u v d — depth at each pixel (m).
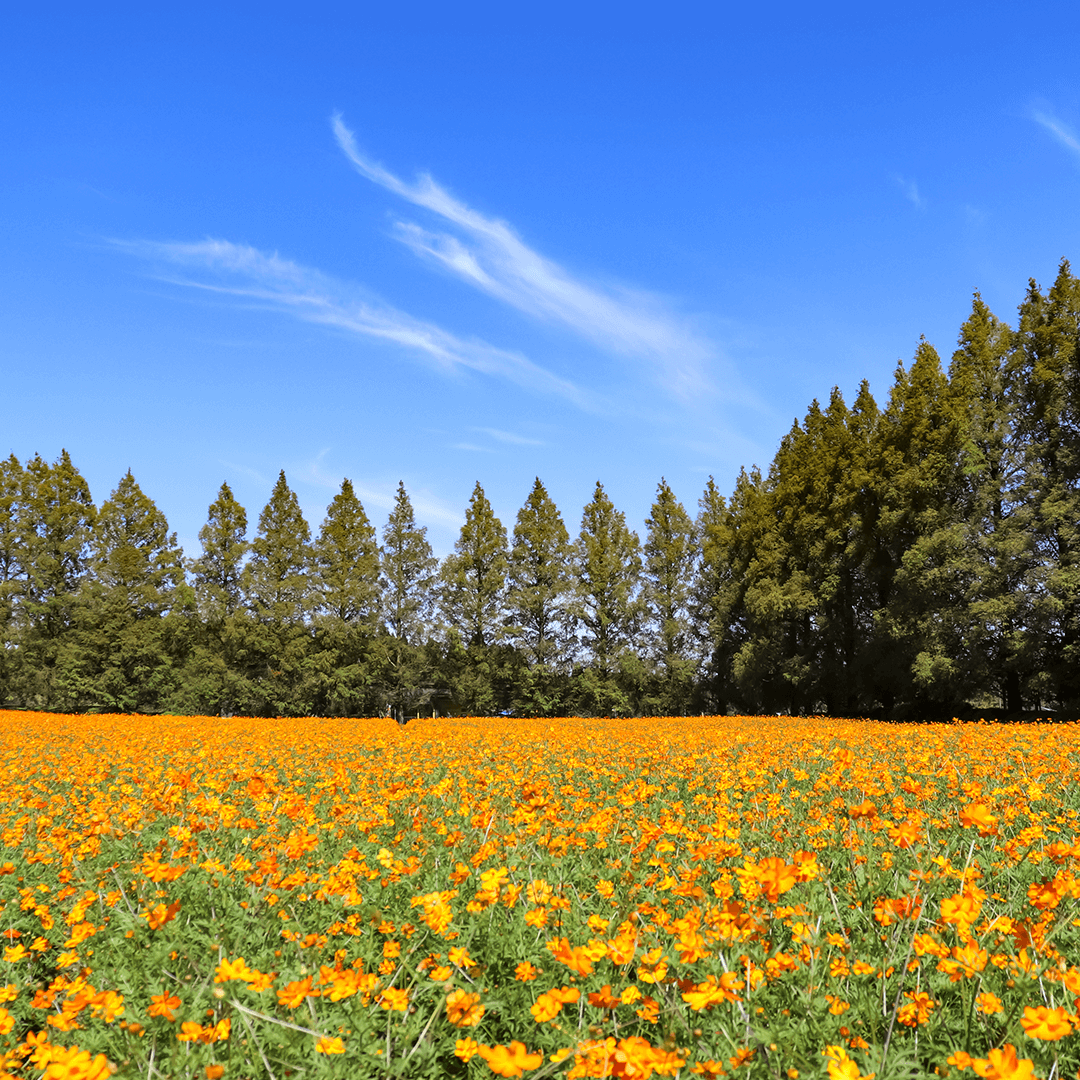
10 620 53.97
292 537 56.09
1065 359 28.84
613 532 56.03
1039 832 5.32
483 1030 3.54
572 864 5.60
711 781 10.10
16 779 12.54
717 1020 3.12
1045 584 26.27
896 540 32.84
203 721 28.38
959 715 30.55
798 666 38.06
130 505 56.66
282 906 4.85
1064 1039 3.03
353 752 15.32
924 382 32.62
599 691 51.53
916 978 3.59
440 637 53.91
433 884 5.12
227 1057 3.10
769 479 51.12
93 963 4.14
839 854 5.60
